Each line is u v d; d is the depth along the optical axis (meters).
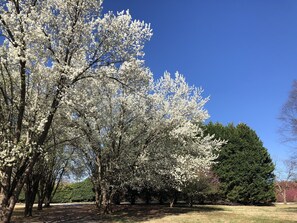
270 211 21.30
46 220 17.06
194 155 19.95
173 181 18.95
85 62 15.14
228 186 31.47
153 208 22.45
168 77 19.67
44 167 21.38
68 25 14.43
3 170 13.37
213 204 30.69
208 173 24.77
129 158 18.47
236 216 17.31
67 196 38.59
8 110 13.88
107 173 18.88
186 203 27.98
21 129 14.83
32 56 12.96
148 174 18.14
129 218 17.06
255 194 32.22
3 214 13.34
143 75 17.27
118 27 15.20
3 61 13.04
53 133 17.31
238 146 32.84
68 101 13.86
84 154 21.48
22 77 13.53
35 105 14.01
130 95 18.75
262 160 33.31
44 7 14.18
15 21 12.98
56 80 14.09
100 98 18.75
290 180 43.78
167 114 19.28
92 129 18.31
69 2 14.19
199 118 20.09
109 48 15.16
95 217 17.97
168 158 18.30
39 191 23.89
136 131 19.69
